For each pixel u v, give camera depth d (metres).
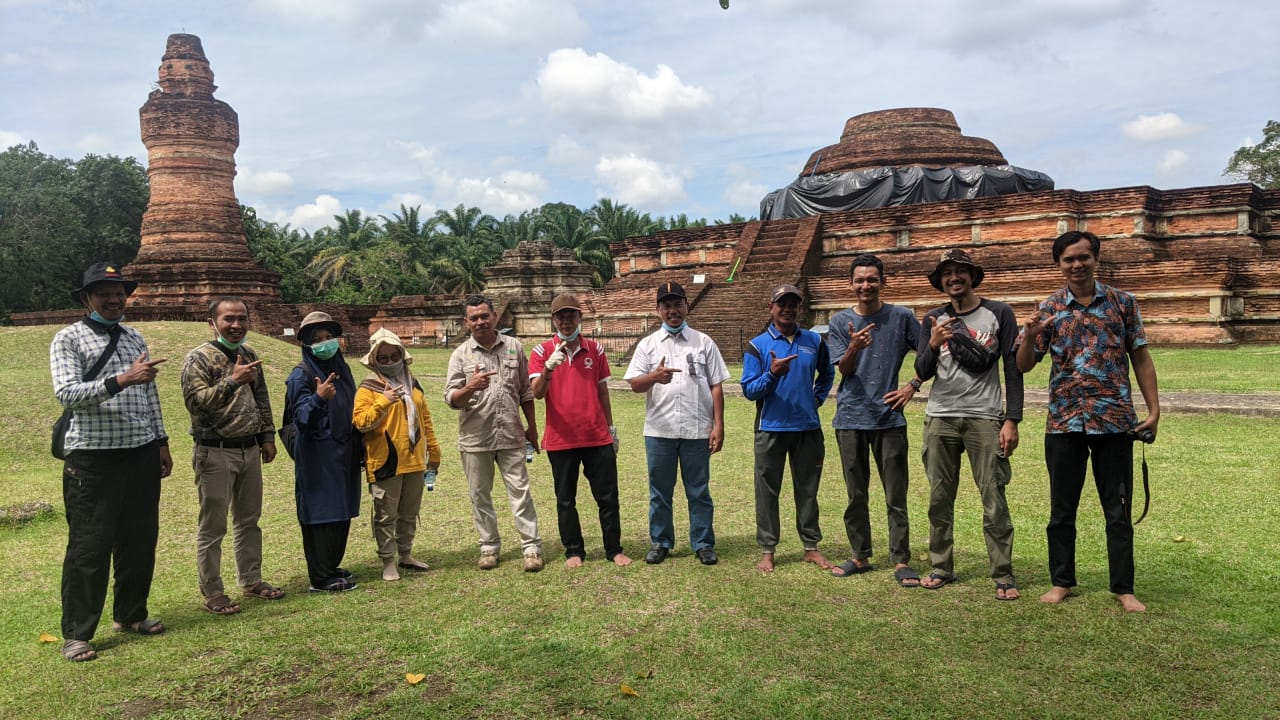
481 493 6.20
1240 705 3.74
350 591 5.70
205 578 5.38
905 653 4.37
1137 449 9.68
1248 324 23.38
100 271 5.01
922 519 7.19
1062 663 4.20
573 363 6.27
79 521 4.76
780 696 3.94
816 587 5.47
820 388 6.10
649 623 4.91
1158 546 6.09
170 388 14.22
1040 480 8.49
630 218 67.00
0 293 40.75
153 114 35.16
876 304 5.85
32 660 4.66
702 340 6.38
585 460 6.31
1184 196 25.20
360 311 42.62
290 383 5.80
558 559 6.38
